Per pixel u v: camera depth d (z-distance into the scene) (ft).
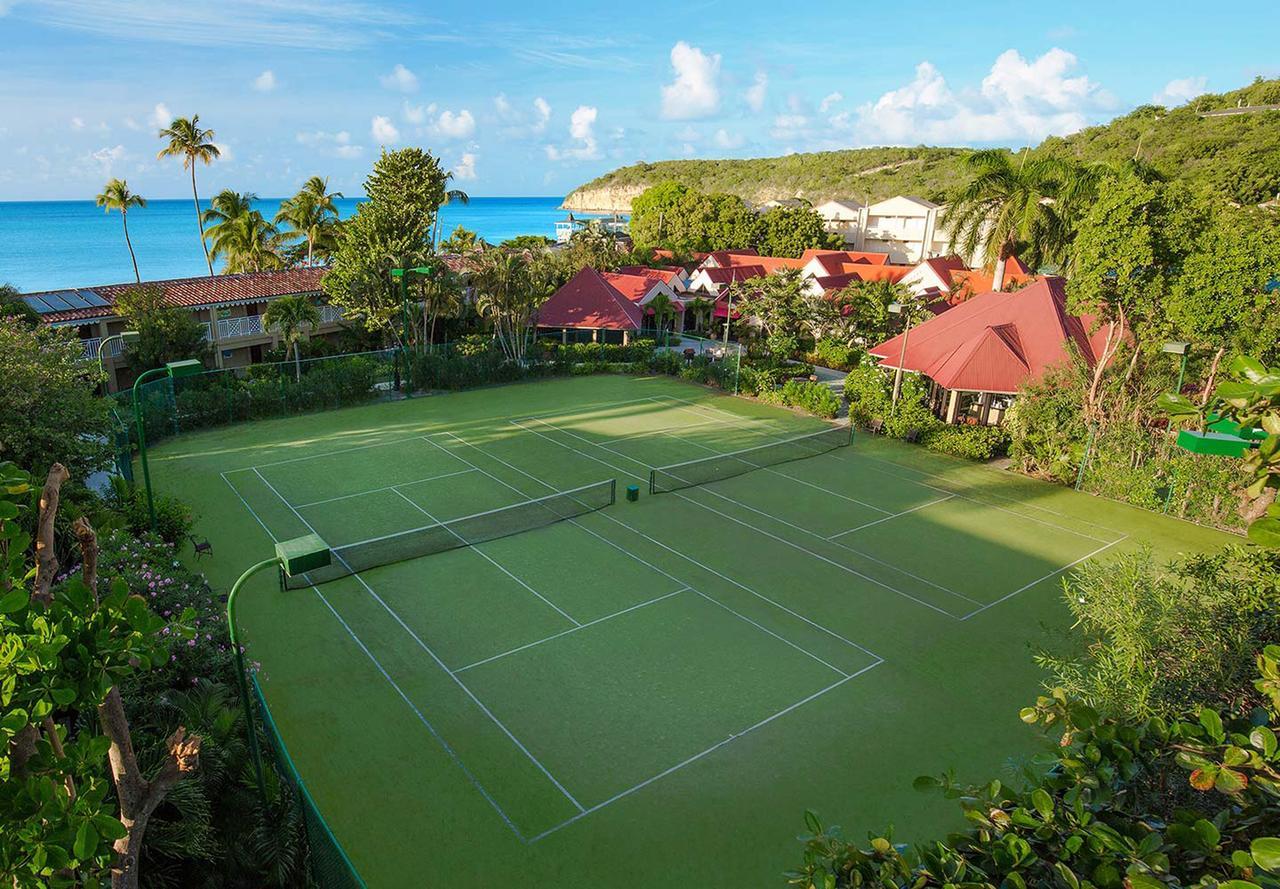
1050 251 159.94
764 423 119.14
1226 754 13.84
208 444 101.81
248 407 113.19
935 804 42.34
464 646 55.93
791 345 159.63
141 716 37.24
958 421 116.88
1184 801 21.25
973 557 73.26
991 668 55.21
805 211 292.81
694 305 201.98
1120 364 94.79
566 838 39.55
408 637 56.85
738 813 41.45
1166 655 36.52
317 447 101.40
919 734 48.03
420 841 39.11
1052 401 97.25
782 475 94.68
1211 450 17.16
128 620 19.19
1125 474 88.17
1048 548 75.61
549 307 174.50
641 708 49.75
